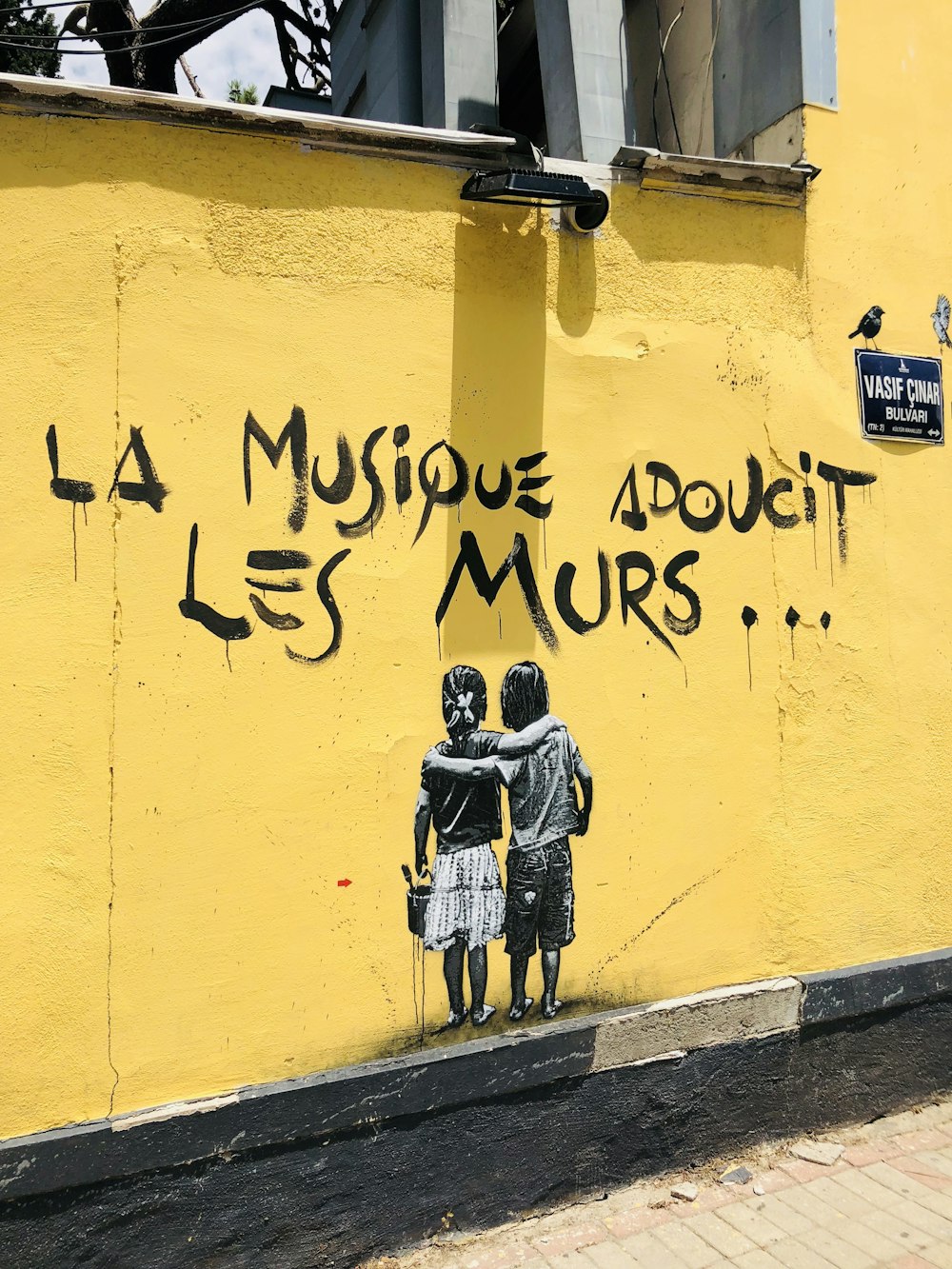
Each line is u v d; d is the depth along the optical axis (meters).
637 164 3.62
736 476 3.82
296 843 3.08
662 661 3.66
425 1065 3.18
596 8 4.17
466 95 4.34
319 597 3.13
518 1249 3.21
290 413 3.11
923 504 4.23
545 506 3.47
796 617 3.93
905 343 4.22
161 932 2.91
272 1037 3.04
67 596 2.83
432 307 3.31
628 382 3.63
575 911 3.49
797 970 3.89
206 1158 2.91
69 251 2.86
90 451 2.87
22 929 2.76
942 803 4.23
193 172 3.00
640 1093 3.54
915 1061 4.10
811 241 4.01
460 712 3.32
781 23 4.11
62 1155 2.74
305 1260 3.04
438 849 3.28
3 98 2.79
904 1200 3.48
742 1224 3.35
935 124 4.32
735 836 3.78
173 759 2.93
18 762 2.77
